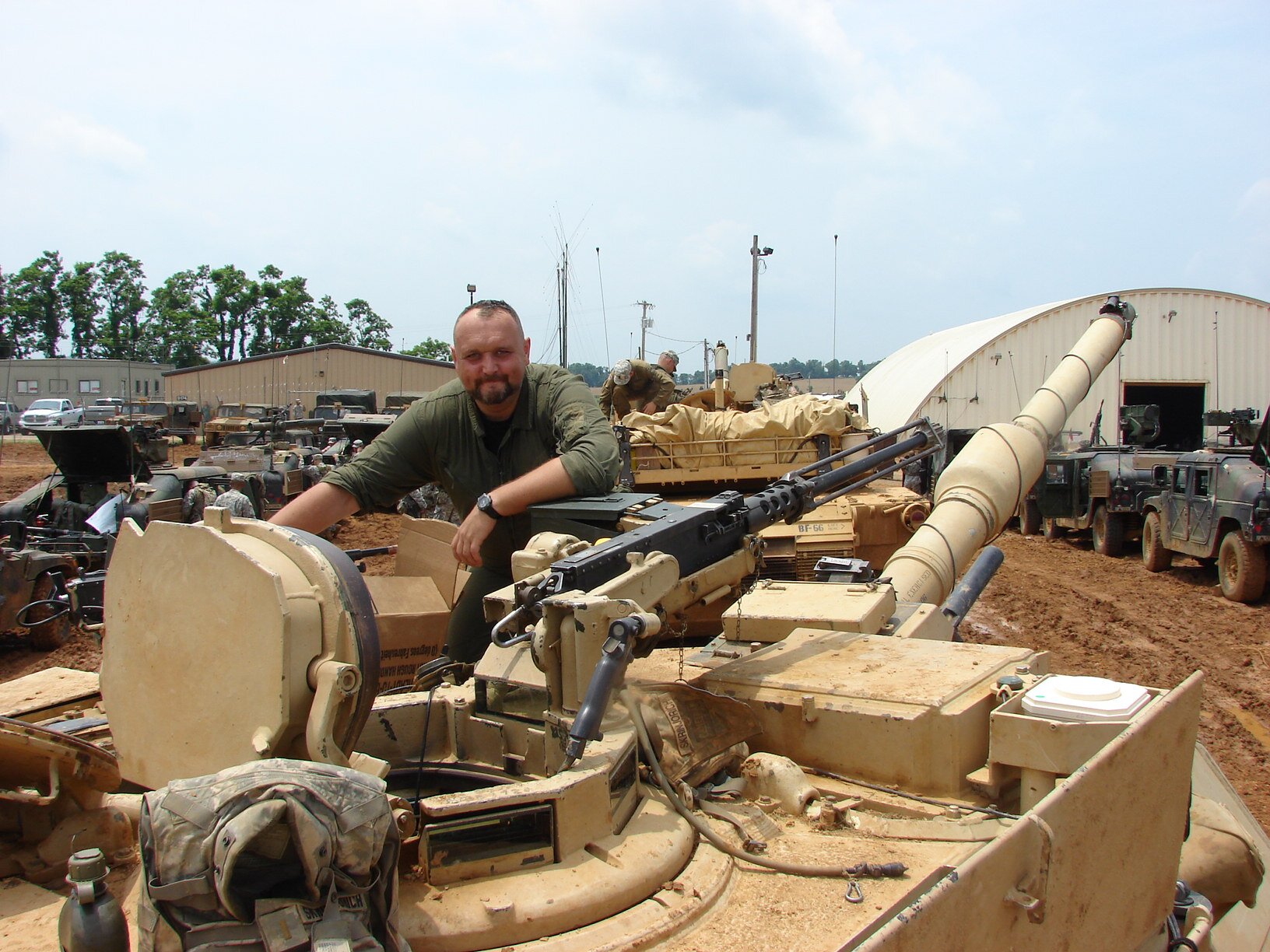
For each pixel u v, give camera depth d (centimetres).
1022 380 3431
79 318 7869
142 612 284
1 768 278
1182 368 3544
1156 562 1903
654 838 284
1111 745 300
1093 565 2014
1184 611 1522
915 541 646
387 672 540
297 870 204
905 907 217
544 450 453
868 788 348
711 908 262
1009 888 251
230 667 259
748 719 368
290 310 8125
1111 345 876
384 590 567
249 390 5809
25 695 383
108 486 1623
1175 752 346
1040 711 334
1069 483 2283
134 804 291
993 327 3638
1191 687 355
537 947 238
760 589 525
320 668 250
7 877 272
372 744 336
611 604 306
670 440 1154
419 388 5975
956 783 340
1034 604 1551
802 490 462
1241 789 806
